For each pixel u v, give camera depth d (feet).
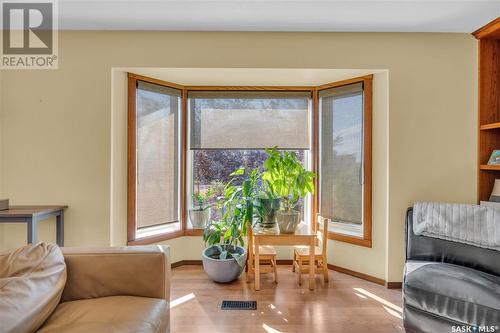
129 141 7.84
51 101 7.33
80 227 7.35
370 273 7.93
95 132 7.38
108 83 7.39
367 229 7.95
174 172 9.00
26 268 3.82
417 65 7.50
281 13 6.62
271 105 9.14
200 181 9.39
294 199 7.71
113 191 7.55
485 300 4.40
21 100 7.30
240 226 8.00
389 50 7.52
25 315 3.23
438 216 6.31
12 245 7.30
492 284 4.63
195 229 9.16
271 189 7.81
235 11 6.54
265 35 7.52
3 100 7.29
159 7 6.38
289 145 9.14
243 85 8.98
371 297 6.98
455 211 6.14
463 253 5.94
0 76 7.29
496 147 7.41
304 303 6.67
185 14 6.68
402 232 7.48
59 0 6.07
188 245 9.18
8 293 3.26
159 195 8.64
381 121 7.77
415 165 7.48
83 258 4.42
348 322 5.91
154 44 7.47
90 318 3.67
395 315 6.19
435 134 7.49
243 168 8.63
